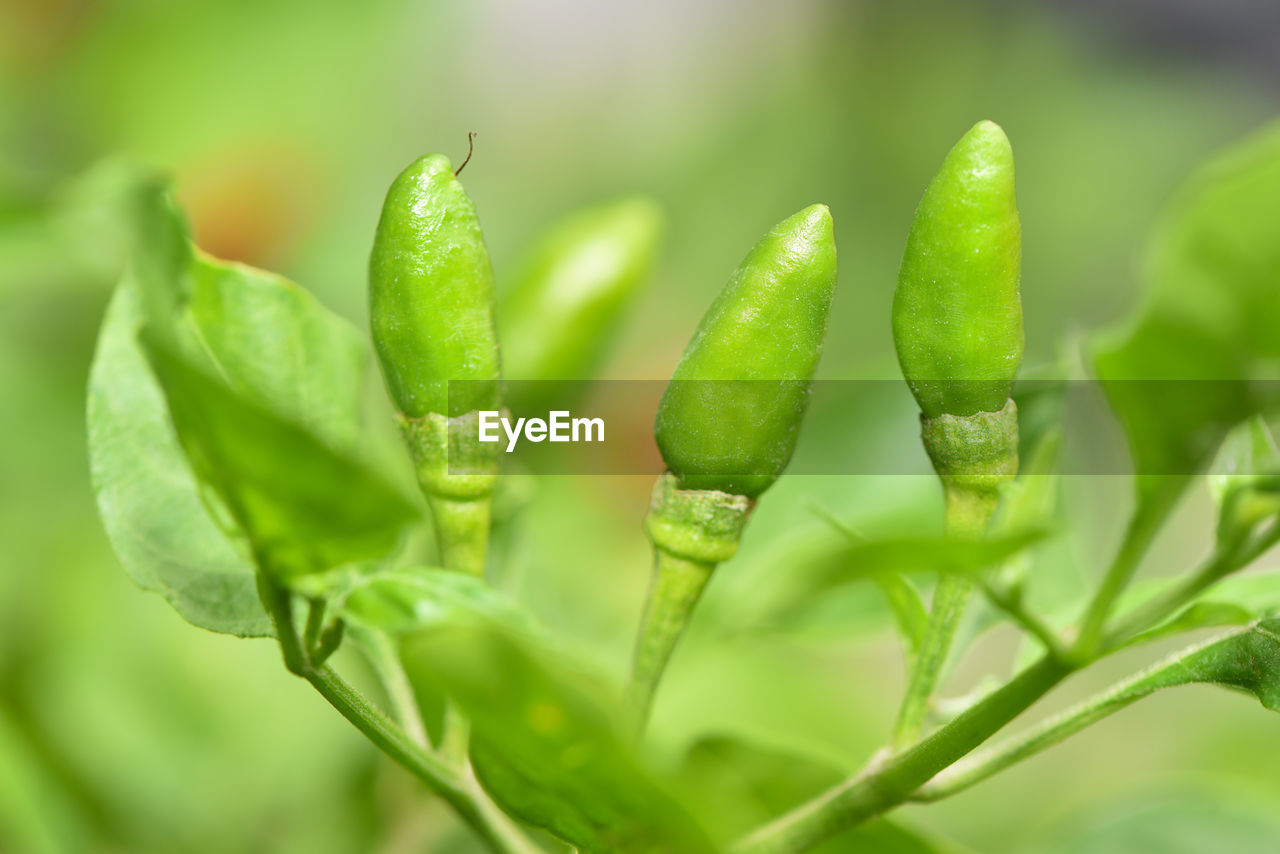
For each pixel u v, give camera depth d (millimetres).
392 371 234
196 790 316
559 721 214
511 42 526
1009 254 224
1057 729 233
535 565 321
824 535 294
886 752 233
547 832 229
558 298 290
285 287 252
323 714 319
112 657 322
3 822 303
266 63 439
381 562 239
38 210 297
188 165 431
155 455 243
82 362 365
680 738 351
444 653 212
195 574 240
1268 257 208
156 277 241
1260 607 251
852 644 297
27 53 427
